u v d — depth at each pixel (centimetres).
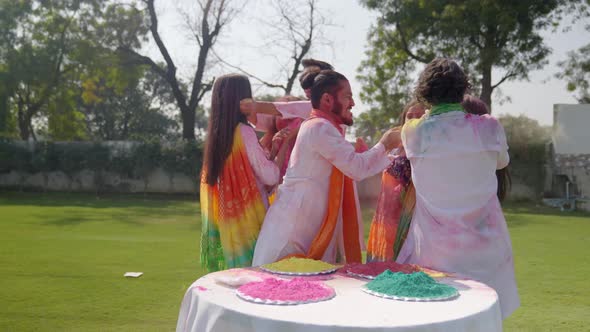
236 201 308
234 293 195
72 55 2397
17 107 2717
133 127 4175
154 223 1169
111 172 2191
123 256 707
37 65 2338
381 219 283
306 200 268
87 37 2389
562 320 413
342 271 233
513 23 1822
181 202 1836
